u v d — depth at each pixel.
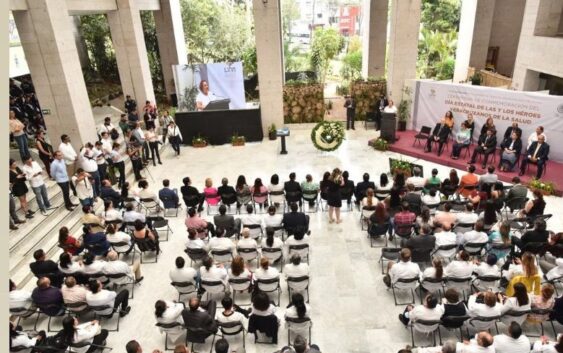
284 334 6.78
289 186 9.97
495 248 7.46
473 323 6.07
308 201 10.38
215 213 10.70
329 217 10.02
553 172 11.62
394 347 6.47
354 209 10.63
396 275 6.93
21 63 16.50
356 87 16.94
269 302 6.24
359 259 8.63
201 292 7.50
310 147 15.27
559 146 12.02
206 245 8.68
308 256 8.73
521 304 5.91
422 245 7.54
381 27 20.25
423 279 6.89
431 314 5.99
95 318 7.12
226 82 15.77
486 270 6.88
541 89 15.89
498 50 21.52
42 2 10.96
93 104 20.08
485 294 5.93
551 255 7.48
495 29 21.08
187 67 15.43
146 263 8.82
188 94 15.86
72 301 6.62
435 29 29.17
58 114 12.18
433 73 25.05
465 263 6.82
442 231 7.85
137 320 7.24
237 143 15.92
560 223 9.50
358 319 7.05
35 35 11.26
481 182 10.06
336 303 7.43
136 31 16.55
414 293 7.56
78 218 10.42
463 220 8.20
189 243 7.98
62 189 10.21
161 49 21.66
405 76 15.74
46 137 14.15
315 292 7.73
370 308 7.28
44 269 7.15
